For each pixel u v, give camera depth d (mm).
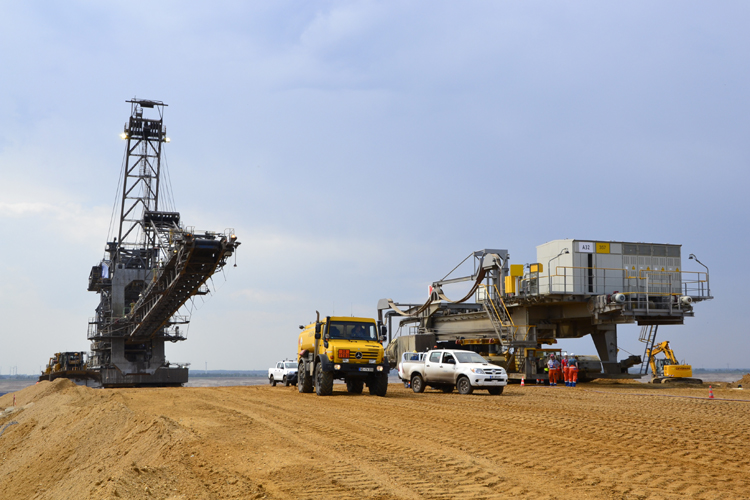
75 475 15078
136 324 74938
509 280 37719
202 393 29562
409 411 19234
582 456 11297
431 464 10727
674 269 38375
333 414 18516
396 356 46906
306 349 29062
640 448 12117
